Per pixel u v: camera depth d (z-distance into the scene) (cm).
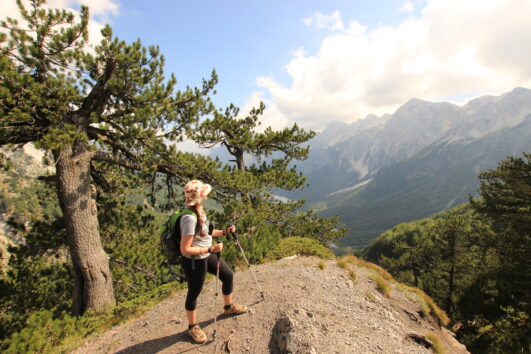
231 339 398
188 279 367
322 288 610
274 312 454
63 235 1028
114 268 1034
